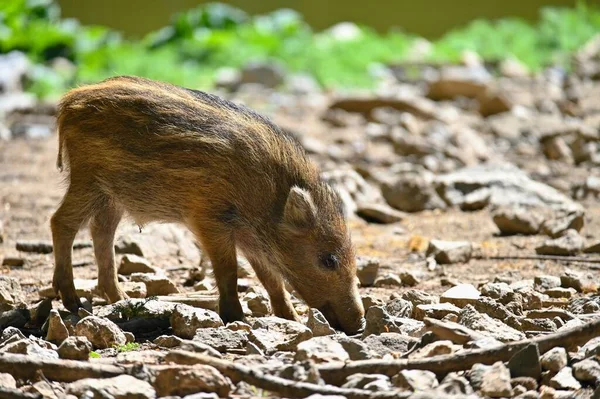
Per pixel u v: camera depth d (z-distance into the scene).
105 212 10.20
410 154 19.20
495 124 22.31
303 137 20.64
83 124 9.88
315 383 7.09
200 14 33.59
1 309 9.76
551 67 30.92
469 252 12.47
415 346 7.99
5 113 22.92
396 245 13.48
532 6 48.69
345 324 9.66
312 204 9.57
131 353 7.97
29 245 12.74
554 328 8.73
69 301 10.09
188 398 6.80
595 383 7.18
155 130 9.64
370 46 32.91
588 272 11.77
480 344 7.68
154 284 10.68
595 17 38.19
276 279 9.90
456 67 30.17
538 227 13.93
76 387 6.94
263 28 32.81
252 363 7.68
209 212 9.64
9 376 7.14
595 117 23.30
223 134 9.60
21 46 28.66
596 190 16.14
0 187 16.64
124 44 31.86
